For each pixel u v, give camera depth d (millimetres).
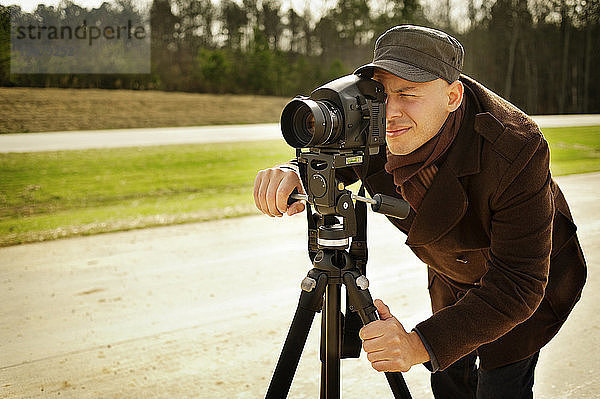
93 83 38281
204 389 3217
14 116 26734
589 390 3135
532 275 1660
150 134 21875
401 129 1762
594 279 4844
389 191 2143
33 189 9922
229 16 61344
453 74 1705
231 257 5758
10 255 5883
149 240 6453
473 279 2078
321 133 1570
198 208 8250
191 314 4309
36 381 3316
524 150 1675
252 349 3723
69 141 18297
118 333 3979
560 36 52875
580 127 23328
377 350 1524
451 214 1819
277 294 4719
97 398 3121
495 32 52844
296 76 55781
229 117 33688
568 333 3830
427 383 3293
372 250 5895
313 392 3189
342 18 63000
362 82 1665
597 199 8266
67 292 4785
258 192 1931
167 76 49594
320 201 1699
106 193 9711
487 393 2109
